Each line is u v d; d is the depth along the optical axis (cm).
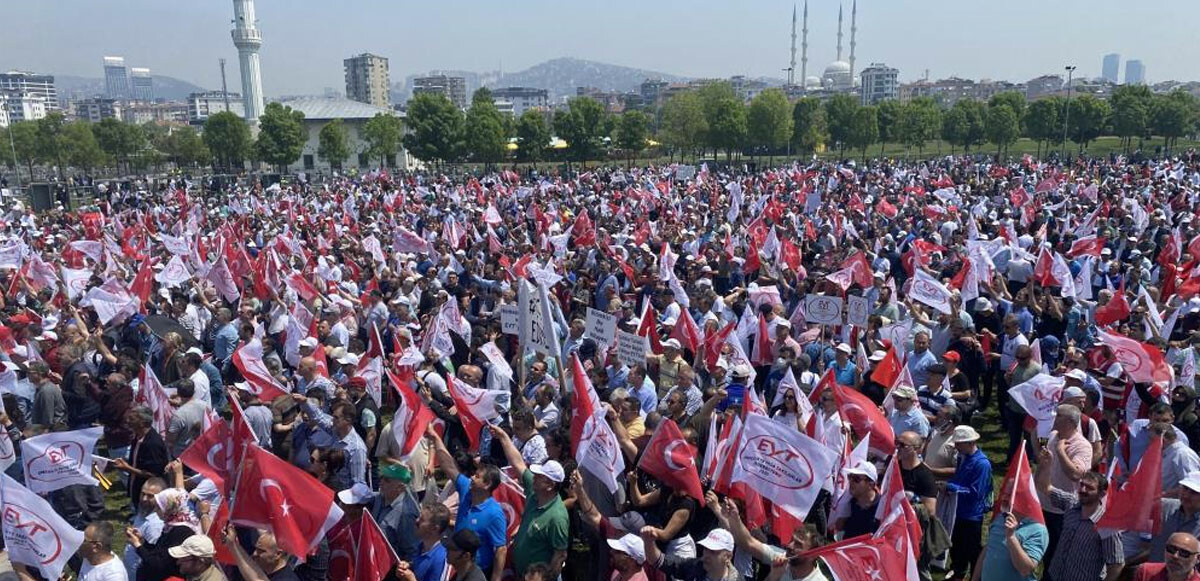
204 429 1122
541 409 1174
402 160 12025
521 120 9019
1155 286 1920
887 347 1362
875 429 1010
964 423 1191
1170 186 4078
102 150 9412
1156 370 1152
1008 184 4466
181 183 6575
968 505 945
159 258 2577
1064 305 1667
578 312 1859
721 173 6719
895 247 2420
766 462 823
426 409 1009
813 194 3838
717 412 1166
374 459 1167
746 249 2402
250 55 16112
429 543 802
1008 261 2156
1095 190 3806
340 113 11669
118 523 1199
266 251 2167
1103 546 788
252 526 827
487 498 866
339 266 2409
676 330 1491
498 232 3183
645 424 1032
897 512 708
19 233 3456
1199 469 916
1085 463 915
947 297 1516
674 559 821
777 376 1350
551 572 802
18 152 8800
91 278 2098
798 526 796
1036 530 773
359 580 816
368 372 1299
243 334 1514
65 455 956
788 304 1919
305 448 1103
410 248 2738
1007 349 1431
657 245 2683
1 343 1541
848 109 9875
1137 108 9769
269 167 11094
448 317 1650
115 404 1242
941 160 7975
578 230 2973
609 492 969
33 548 806
